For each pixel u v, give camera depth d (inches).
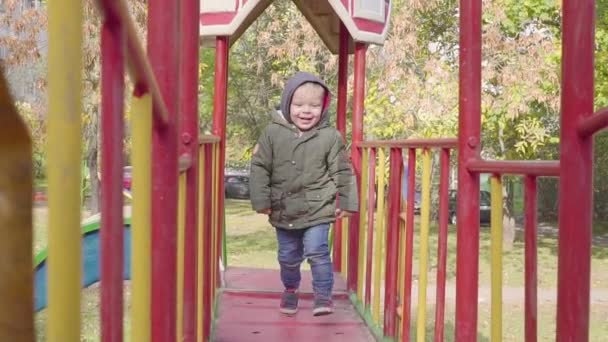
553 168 70.6
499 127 420.5
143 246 49.2
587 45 62.2
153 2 63.6
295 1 219.6
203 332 120.3
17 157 22.3
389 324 134.2
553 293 353.7
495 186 86.9
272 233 560.4
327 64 423.2
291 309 157.5
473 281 95.2
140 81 45.8
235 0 178.4
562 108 63.3
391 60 400.5
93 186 268.7
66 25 26.1
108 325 33.4
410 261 123.9
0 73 22.0
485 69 389.4
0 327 22.3
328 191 150.6
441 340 107.6
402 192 136.4
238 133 562.3
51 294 26.4
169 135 62.8
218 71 182.4
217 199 167.3
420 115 388.2
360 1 187.8
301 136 149.8
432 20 442.3
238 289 176.6
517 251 498.3
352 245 178.1
